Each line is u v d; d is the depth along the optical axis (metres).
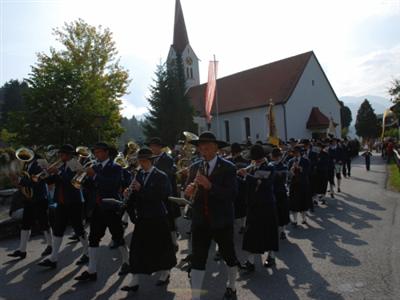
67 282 5.66
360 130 76.19
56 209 6.39
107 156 5.92
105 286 5.44
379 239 7.07
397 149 25.39
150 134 34.41
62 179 6.39
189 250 6.78
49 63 18.42
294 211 8.67
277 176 7.47
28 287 5.51
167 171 7.15
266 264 5.98
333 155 13.58
